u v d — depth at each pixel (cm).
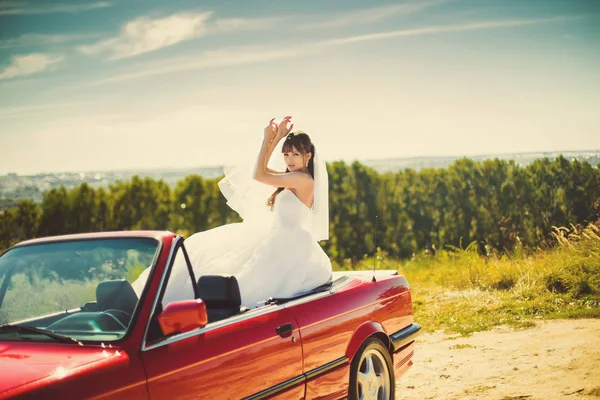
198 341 346
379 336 516
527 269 1173
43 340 335
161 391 316
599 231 1246
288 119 542
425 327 916
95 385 292
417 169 3931
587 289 1009
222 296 389
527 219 2984
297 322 417
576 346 716
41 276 380
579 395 557
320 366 431
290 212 505
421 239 3881
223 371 350
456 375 657
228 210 3844
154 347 326
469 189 3500
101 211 3491
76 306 367
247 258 496
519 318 903
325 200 547
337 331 454
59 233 3362
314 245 503
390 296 536
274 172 561
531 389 585
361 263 1936
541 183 2952
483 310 977
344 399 458
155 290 347
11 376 289
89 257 378
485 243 1616
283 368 395
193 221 3791
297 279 475
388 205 4003
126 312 347
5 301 378
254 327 382
